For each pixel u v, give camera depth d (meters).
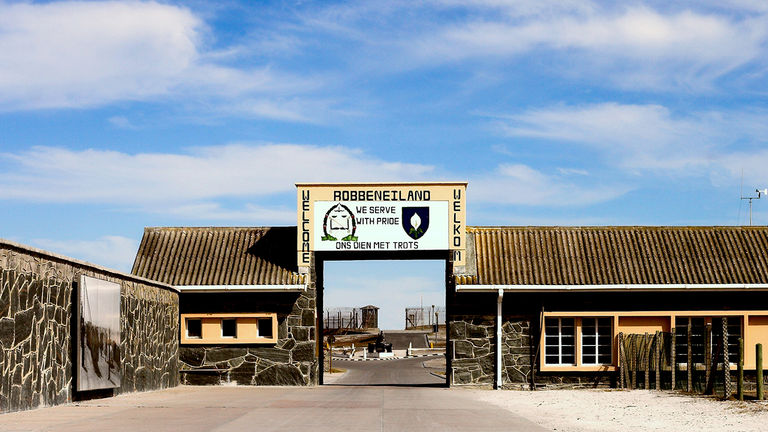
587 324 25.64
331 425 12.59
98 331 17.62
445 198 26.00
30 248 14.20
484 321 25.61
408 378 42.31
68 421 12.66
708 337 19.55
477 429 12.34
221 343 25.86
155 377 22.75
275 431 11.61
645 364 23.83
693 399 17.94
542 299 25.45
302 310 25.89
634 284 25.19
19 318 13.87
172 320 24.83
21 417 13.11
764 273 25.66
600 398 19.58
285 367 25.75
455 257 25.73
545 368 25.14
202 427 12.02
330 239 25.89
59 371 15.67
